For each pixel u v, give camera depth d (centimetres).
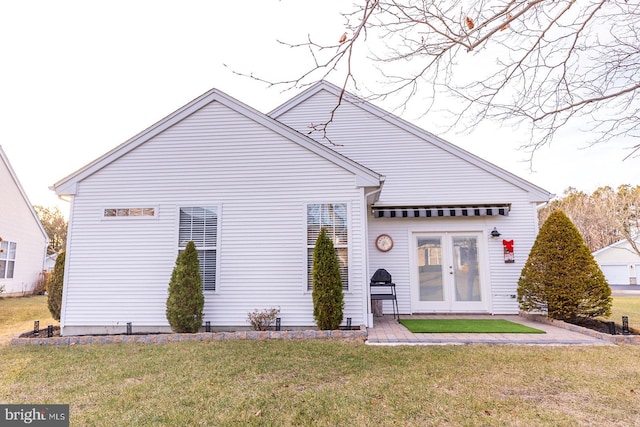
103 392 429
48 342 688
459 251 1022
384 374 479
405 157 1060
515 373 481
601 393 415
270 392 421
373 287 1009
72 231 808
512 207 1012
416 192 1045
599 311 778
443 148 1053
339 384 445
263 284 782
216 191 815
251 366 519
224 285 785
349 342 659
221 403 391
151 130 835
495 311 978
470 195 1030
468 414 362
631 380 455
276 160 817
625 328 689
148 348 634
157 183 820
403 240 1027
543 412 365
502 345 630
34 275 1961
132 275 794
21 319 1055
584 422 345
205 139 831
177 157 828
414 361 535
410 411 368
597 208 2573
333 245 759
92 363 548
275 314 758
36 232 1980
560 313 798
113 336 702
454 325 805
